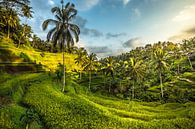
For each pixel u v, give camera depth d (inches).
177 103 3169.3
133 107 2773.1
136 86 4217.5
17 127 1507.1
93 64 4109.3
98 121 1797.5
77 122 1737.2
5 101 1897.1
